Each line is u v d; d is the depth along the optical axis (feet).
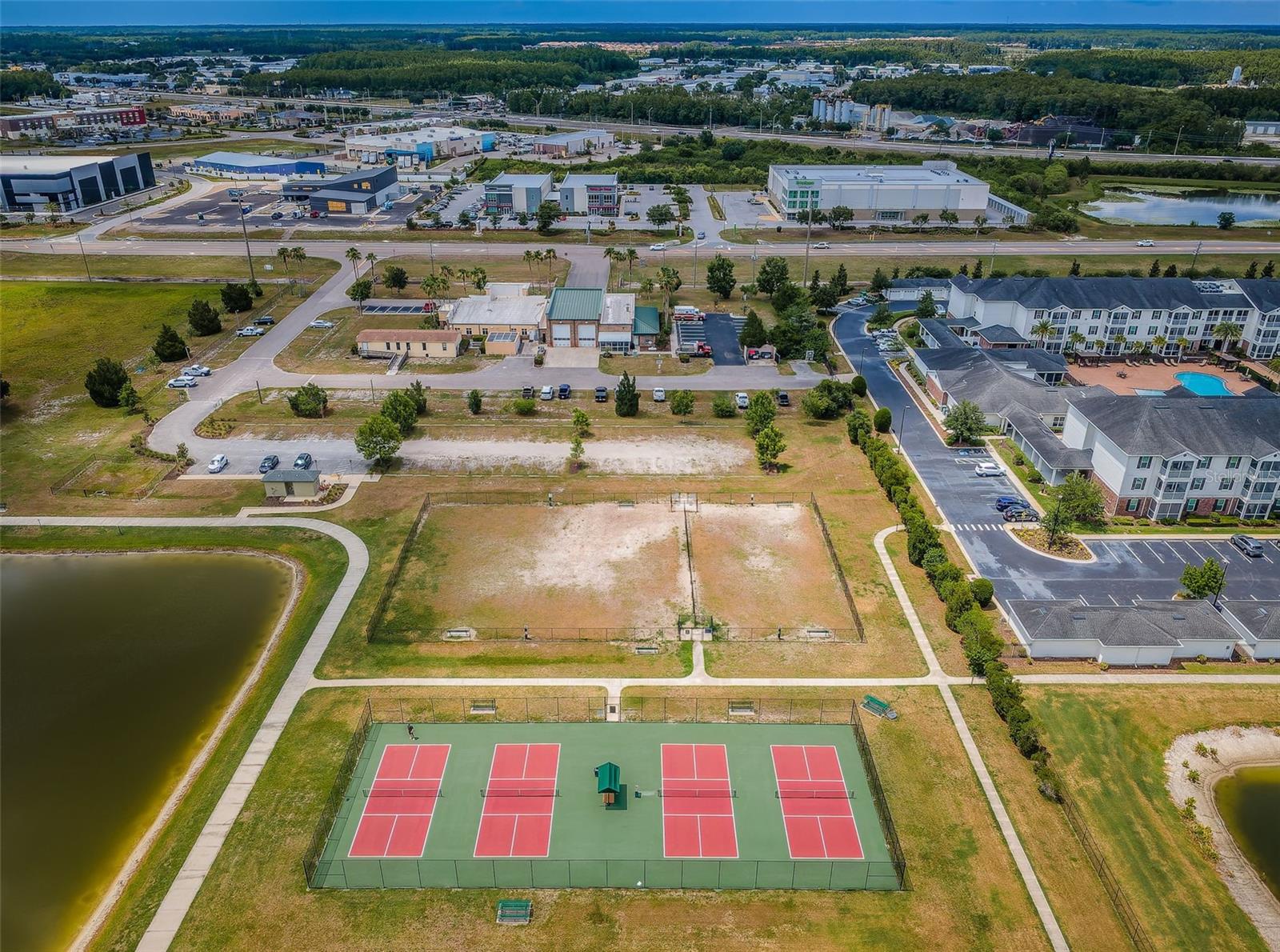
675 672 247.29
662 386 444.14
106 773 214.07
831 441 388.16
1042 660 252.21
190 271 620.49
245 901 181.68
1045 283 487.20
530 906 179.73
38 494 338.75
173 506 330.75
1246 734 225.76
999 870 188.96
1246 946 174.19
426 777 212.84
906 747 220.84
